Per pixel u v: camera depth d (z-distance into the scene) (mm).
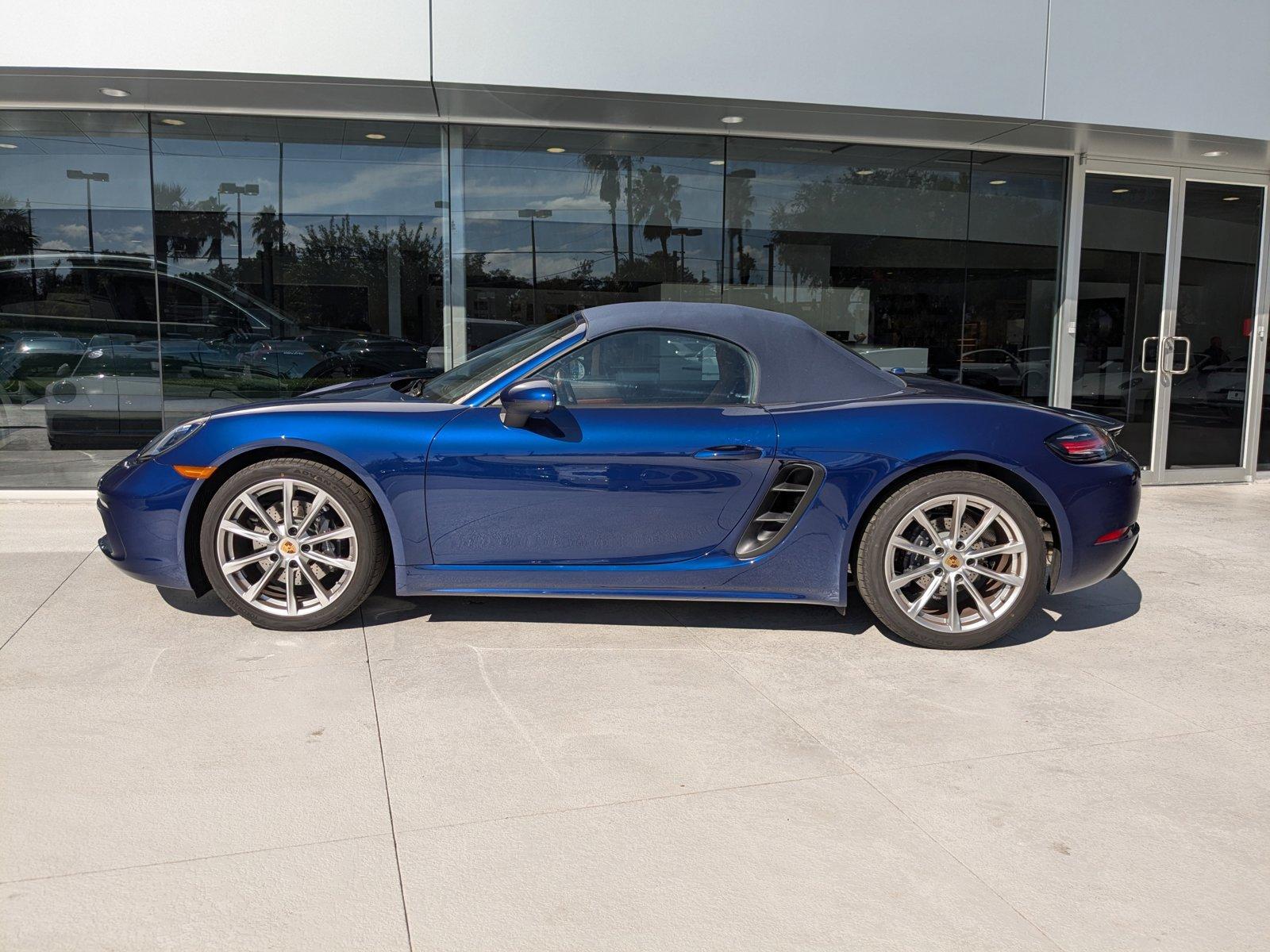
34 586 4359
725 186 7105
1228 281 8117
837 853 2275
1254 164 7863
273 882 2107
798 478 3643
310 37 5512
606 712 3066
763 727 2982
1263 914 2078
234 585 3703
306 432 3592
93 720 2922
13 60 5328
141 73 5492
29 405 6590
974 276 7598
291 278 6703
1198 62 6699
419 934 1942
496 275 6879
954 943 1951
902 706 3180
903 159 7359
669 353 3727
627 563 3678
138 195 6520
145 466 3684
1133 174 7742
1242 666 3658
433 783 2572
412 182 6723
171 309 6641
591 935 1953
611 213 6969
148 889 2072
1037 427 3697
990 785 2635
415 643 3684
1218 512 6969
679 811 2455
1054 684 3424
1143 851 2318
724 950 1913
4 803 2420
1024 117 6422
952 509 3678
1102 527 3732
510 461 3580
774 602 3781
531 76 5746
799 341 3852
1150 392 8039
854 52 6094
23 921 1949
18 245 6484
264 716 2980
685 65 5906
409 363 6883
